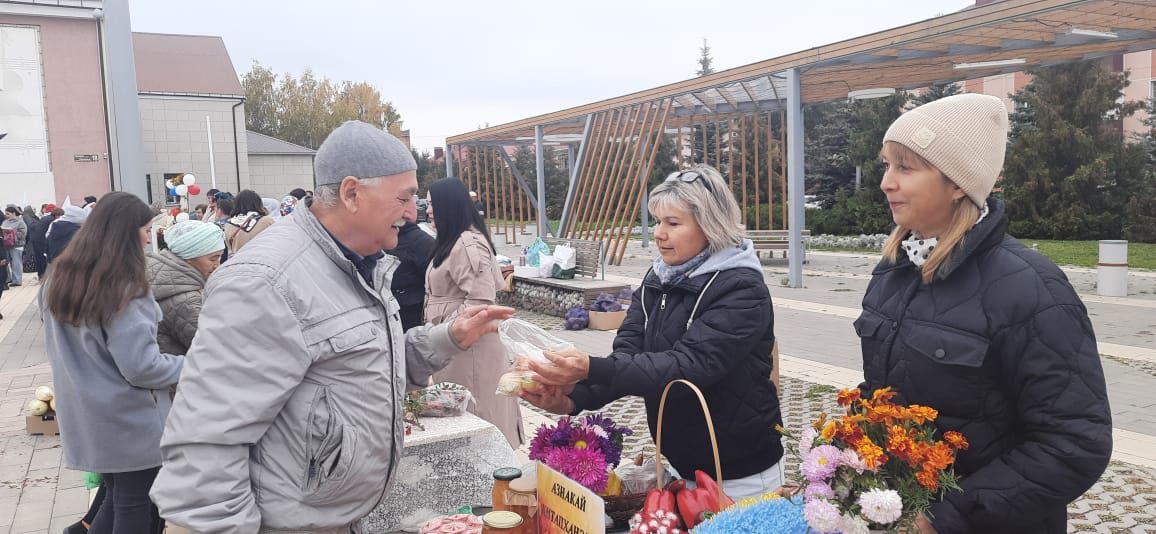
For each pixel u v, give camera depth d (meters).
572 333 10.29
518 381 2.26
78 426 3.02
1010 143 27.34
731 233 2.48
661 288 2.61
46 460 5.54
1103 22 10.77
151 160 32.97
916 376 1.86
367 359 1.89
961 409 1.79
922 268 1.89
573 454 2.22
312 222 1.91
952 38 11.65
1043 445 1.68
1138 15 10.34
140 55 35.22
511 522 2.12
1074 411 1.65
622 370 2.24
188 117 33.38
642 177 18.14
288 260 1.82
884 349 1.96
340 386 1.86
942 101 1.84
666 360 2.31
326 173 1.91
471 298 4.30
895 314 1.96
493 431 3.64
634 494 2.30
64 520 4.46
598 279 12.17
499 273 4.54
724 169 23.22
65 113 24.47
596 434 2.37
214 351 1.72
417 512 3.50
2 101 23.83
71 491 4.93
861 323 2.06
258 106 62.84
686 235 2.48
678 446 2.52
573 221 21.08
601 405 2.39
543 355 2.31
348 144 1.90
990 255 1.81
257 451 1.82
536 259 12.82
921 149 1.80
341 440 1.82
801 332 9.79
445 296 4.39
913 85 16.42
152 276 3.39
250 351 1.72
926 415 1.67
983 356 1.74
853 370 7.66
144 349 2.97
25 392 7.65
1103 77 24.86
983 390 1.78
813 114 34.47
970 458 1.80
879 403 1.75
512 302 13.02
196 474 1.69
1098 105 24.91
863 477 1.64
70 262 2.93
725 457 2.50
